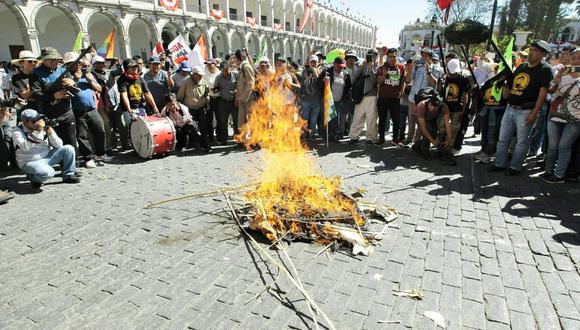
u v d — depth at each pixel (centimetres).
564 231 378
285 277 299
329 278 298
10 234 388
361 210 403
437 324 245
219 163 671
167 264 322
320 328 241
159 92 810
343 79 822
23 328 246
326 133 775
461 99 644
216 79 811
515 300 270
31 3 2030
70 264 325
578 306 263
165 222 409
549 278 296
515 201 462
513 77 555
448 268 310
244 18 3894
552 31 2647
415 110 749
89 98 645
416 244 352
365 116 805
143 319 253
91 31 2677
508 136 572
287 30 5116
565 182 536
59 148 550
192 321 250
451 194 490
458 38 2039
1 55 2195
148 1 2883
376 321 248
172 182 561
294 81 830
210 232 381
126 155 745
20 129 527
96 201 483
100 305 268
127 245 358
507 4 2706
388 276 300
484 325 244
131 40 2953
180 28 3091
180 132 771
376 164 648
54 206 468
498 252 337
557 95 514
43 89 569
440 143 662
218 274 305
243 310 260
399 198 475
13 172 634
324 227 363
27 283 298
